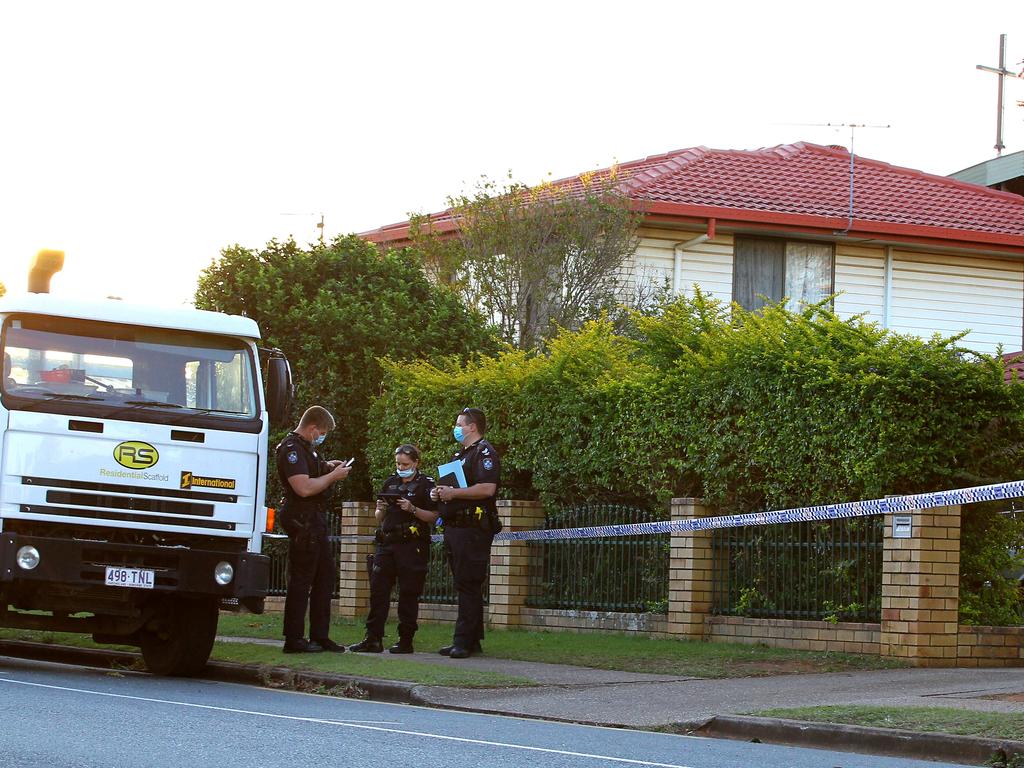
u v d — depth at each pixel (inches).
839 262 1197.1
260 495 539.8
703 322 666.8
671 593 635.5
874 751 385.4
